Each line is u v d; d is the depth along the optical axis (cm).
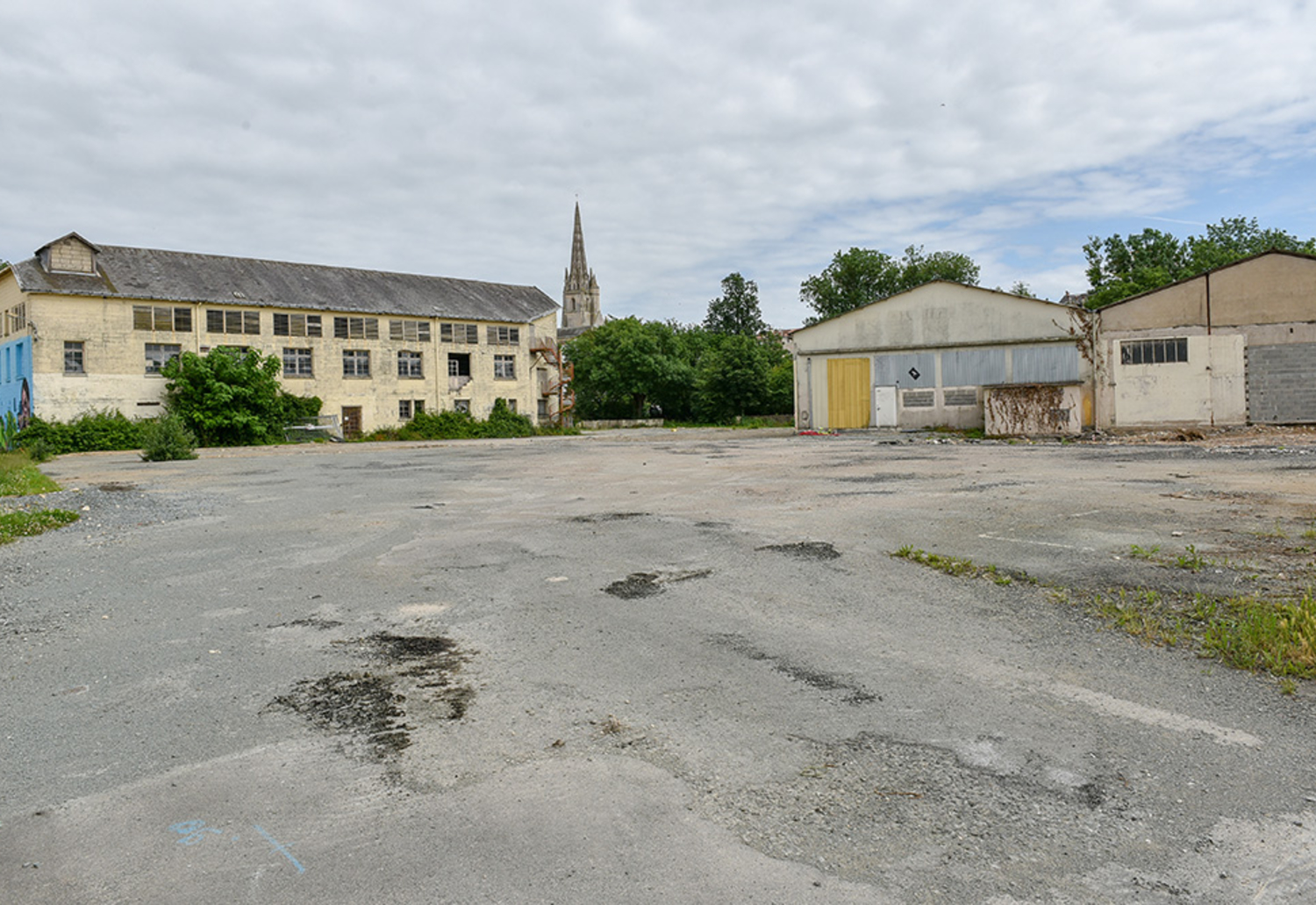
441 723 373
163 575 713
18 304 3919
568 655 464
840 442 2383
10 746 358
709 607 555
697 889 243
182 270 4341
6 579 717
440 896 242
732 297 9550
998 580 597
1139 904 233
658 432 4644
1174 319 2412
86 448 3628
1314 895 235
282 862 262
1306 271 2266
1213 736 341
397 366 4953
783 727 361
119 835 282
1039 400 2422
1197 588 557
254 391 3947
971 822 279
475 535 870
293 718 383
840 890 242
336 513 1094
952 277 7262
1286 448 1625
